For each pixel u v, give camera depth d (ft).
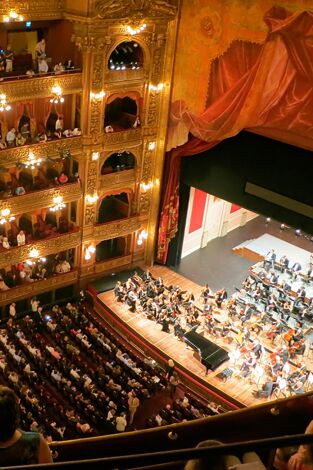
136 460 9.71
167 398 103.60
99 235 124.26
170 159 124.16
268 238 153.58
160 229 132.05
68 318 114.21
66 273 122.52
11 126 111.45
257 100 105.60
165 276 133.90
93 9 103.14
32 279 118.32
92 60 107.96
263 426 14.62
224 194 119.55
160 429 15.29
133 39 111.55
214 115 112.68
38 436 14.01
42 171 116.67
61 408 92.99
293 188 107.86
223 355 107.45
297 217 109.29
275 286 125.70
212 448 9.76
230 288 131.34
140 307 120.57
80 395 95.50
